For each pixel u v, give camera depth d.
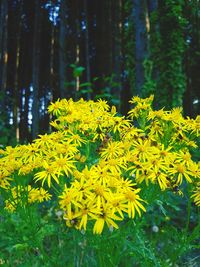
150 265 2.04
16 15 21.89
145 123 2.46
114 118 2.35
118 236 1.96
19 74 23.45
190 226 3.87
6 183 2.16
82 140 2.28
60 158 2.00
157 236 2.57
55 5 21.27
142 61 6.90
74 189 1.70
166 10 7.65
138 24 7.08
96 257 2.26
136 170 1.92
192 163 2.07
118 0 15.36
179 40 7.52
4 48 16.16
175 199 3.22
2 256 2.70
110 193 1.68
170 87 7.27
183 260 2.95
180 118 2.35
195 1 10.98
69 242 2.17
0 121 8.27
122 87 20.97
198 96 16.84
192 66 15.43
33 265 2.43
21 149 2.25
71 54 20.83
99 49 22.08
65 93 13.15
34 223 2.17
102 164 1.91
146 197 2.05
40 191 2.30
